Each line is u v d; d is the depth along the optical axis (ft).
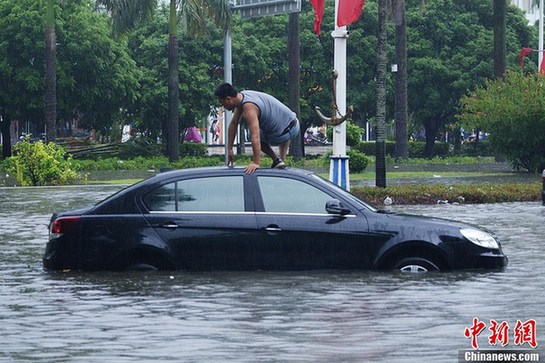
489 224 92.58
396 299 49.55
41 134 384.27
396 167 230.07
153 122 299.38
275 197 57.98
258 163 60.13
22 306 49.03
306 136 485.56
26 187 167.32
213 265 57.72
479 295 50.67
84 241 58.29
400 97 250.16
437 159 259.80
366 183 163.73
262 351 38.14
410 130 362.12
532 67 315.58
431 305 47.96
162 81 290.15
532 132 188.03
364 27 310.04
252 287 53.21
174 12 218.38
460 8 315.99
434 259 57.57
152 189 58.39
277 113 62.13
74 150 286.05
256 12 189.67
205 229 57.62
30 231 88.94
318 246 57.11
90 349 38.91
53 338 41.19
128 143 295.89
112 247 58.03
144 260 58.39
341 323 43.75
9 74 261.44
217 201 58.08
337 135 104.63
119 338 41.01
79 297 51.34
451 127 310.04
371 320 44.37
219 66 302.86
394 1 247.91
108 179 194.80
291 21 236.43
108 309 47.88
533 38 326.85
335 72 104.17
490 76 304.30
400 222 57.47
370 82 308.40
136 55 304.09
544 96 185.26
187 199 58.23
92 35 264.93
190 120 298.35
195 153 305.73
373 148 357.61
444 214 104.78
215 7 199.21
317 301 49.19
